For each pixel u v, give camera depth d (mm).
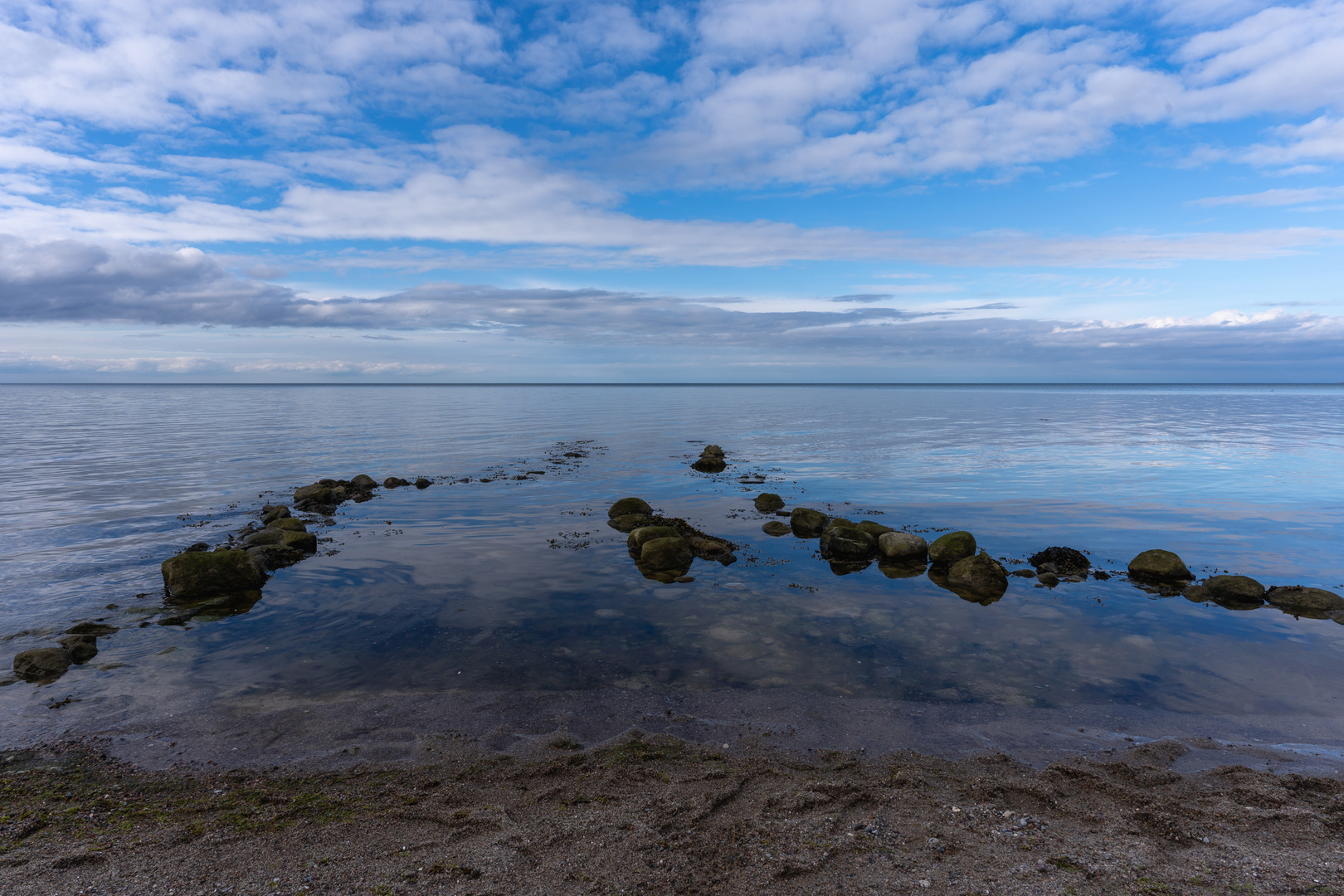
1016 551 18328
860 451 41406
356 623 12586
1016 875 5641
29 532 19984
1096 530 20594
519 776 7512
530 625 12516
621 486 28797
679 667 10703
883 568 16688
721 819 6578
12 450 40125
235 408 92188
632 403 118750
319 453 40438
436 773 7574
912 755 8094
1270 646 11656
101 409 88125
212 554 14641
